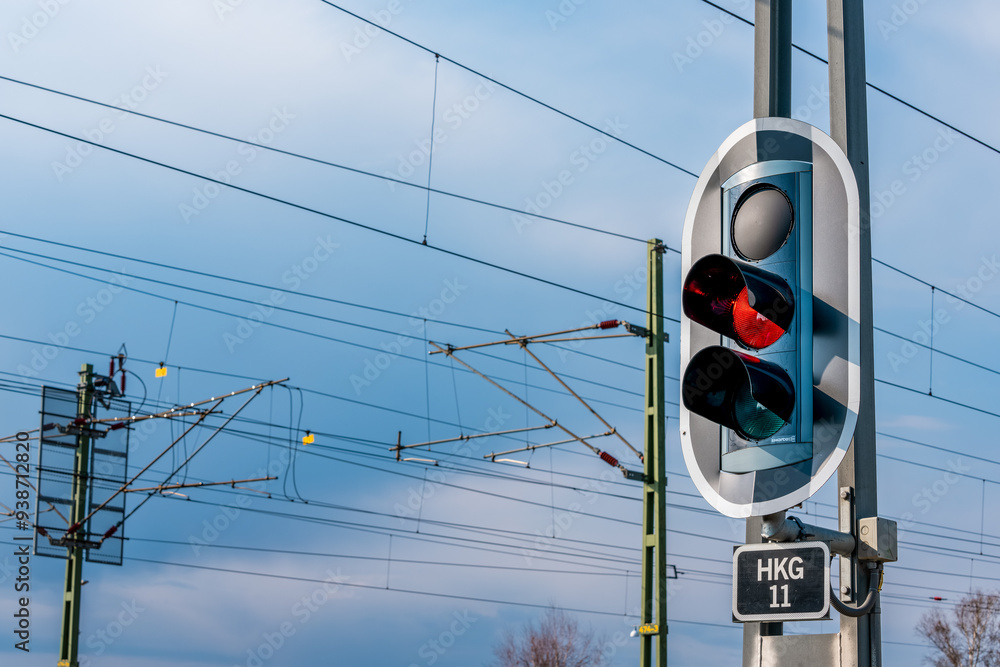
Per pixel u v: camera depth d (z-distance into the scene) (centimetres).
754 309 439
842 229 443
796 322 441
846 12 525
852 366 430
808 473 429
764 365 432
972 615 4728
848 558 466
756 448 440
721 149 479
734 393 441
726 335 450
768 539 451
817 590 426
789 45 533
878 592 462
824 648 463
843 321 436
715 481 452
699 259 436
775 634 481
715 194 479
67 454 2077
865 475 470
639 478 1691
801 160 457
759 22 535
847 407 428
